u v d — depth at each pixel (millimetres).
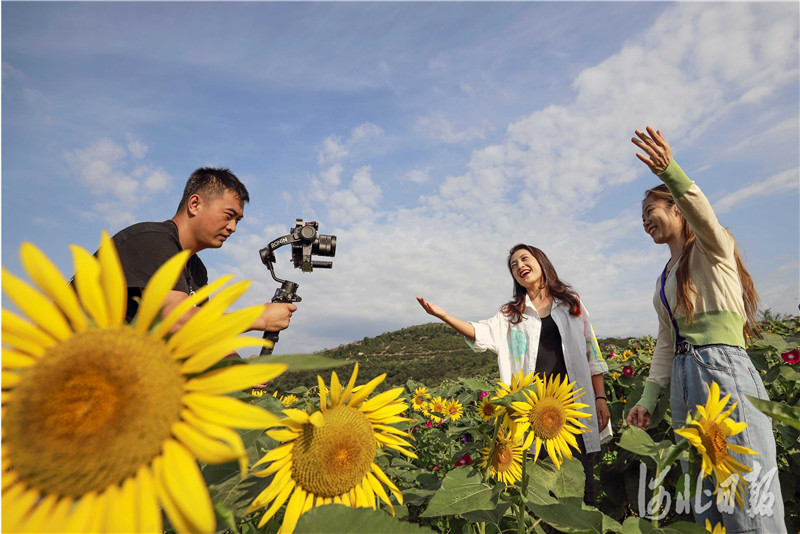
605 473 4430
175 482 654
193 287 2854
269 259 2619
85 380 690
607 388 6043
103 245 762
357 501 1261
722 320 2840
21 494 663
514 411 2277
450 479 1896
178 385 726
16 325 700
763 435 2547
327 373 1791
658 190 3307
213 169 2777
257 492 1202
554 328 3928
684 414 2988
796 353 4422
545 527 2098
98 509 657
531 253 4105
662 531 1294
